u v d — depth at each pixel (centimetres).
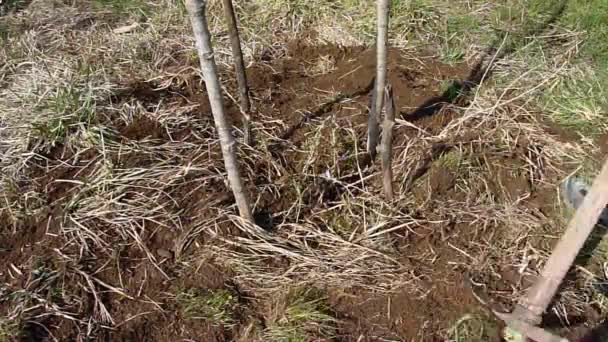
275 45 412
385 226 303
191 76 388
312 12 428
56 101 352
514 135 345
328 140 341
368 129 327
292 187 318
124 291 281
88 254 293
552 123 356
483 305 273
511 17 430
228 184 319
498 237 300
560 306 274
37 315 272
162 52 407
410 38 414
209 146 339
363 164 331
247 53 404
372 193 317
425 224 305
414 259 292
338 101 369
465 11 434
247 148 335
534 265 289
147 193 316
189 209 309
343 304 277
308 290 279
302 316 269
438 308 275
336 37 416
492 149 337
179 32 423
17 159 331
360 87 379
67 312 274
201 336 267
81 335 267
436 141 341
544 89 374
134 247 296
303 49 411
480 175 324
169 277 286
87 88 367
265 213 309
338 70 393
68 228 302
